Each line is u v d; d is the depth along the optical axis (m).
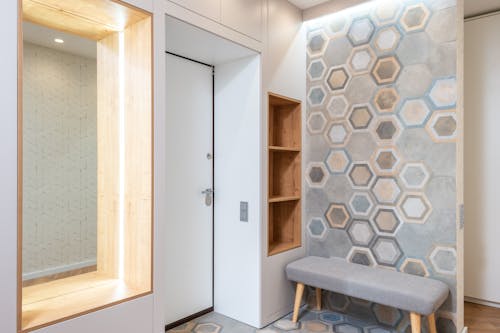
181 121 2.76
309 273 2.64
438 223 2.49
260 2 2.69
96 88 2.33
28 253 2.10
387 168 2.73
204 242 2.93
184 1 2.11
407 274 2.54
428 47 2.54
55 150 2.22
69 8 1.83
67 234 2.23
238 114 2.83
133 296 1.84
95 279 2.15
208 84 2.97
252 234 2.73
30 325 1.47
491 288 3.18
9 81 1.42
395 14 2.70
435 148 2.51
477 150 3.26
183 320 2.76
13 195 1.43
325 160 3.07
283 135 3.24
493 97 3.19
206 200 2.95
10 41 1.43
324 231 3.08
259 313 2.68
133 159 2.04
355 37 2.90
